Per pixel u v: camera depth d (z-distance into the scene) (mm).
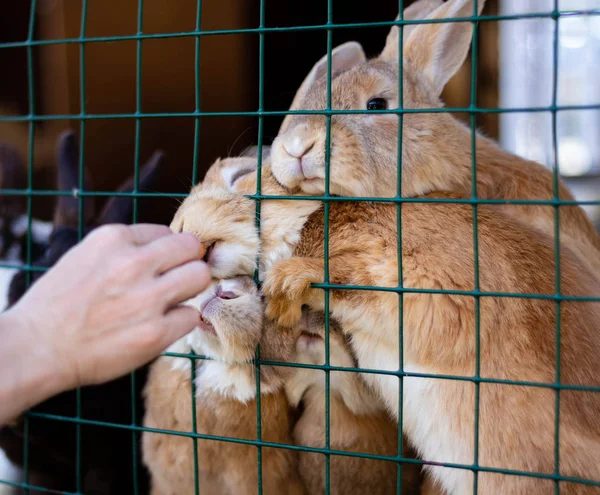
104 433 821
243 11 1556
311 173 560
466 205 558
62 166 889
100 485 829
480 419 525
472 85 432
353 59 782
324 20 1564
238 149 1239
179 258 420
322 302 550
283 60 1586
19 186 1148
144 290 404
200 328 552
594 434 523
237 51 1553
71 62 1389
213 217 536
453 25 716
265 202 567
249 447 645
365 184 582
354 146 578
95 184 1399
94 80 1396
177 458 673
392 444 641
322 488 659
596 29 1307
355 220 564
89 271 404
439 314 526
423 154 624
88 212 895
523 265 538
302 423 648
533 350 520
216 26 1533
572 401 521
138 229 435
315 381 622
